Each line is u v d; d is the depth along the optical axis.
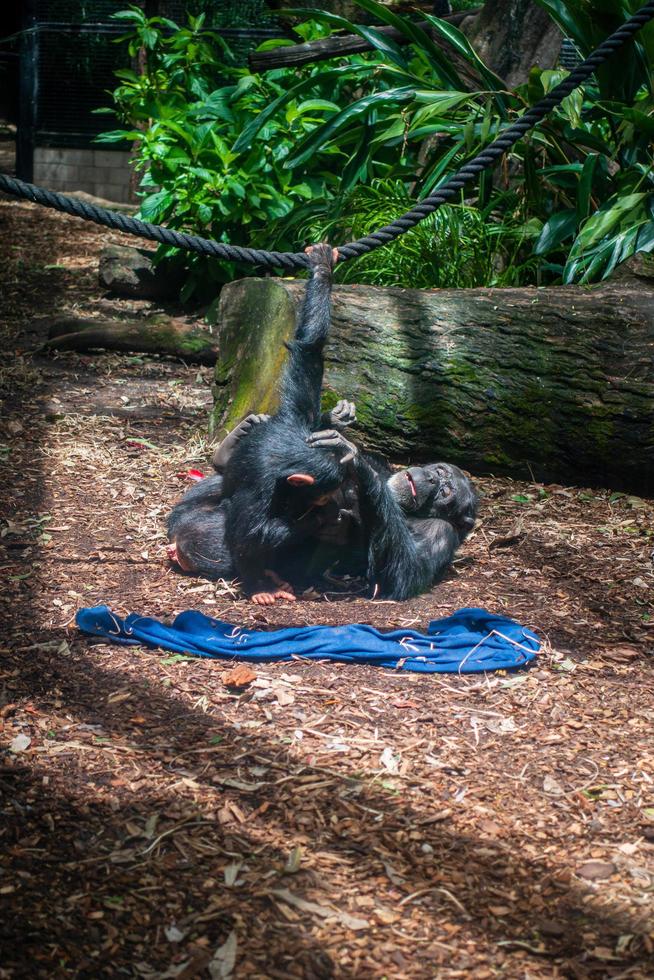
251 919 3.13
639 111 8.55
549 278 9.65
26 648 4.75
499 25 11.12
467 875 3.37
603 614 5.42
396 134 9.38
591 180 8.80
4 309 11.47
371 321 7.44
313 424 5.74
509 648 4.91
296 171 11.52
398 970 2.97
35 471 7.10
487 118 8.82
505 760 4.04
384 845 3.50
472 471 7.49
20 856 3.35
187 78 12.48
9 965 2.90
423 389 7.32
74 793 3.69
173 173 11.41
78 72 18.42
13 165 20.05
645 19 5.96
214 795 3.72
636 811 3.74
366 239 5.91
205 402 8.92
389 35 11.51
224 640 4.88
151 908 3.15
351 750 4.05
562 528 6.59
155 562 5.86
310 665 4.75
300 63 11.20
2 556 5.78
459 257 9.15
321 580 5.79
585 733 4.25
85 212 5.34
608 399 7.02
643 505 7.02
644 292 7.46
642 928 3.17
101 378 9.45
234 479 5.51
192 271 11.45
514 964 3.01
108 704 4.30
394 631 5.01
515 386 7.20
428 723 4.29
